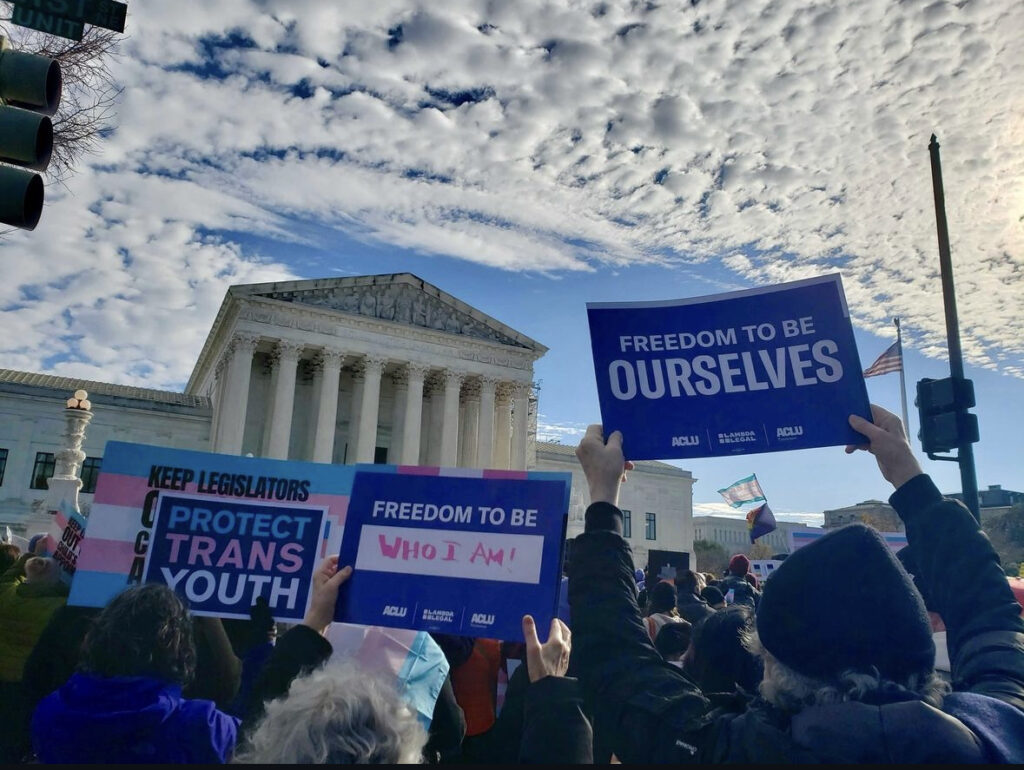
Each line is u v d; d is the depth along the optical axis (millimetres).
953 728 2330
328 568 4617
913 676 2584
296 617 5223
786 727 2584
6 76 6379
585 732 3242
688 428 4133
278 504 5430
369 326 66125
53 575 7824
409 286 68625
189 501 5402
